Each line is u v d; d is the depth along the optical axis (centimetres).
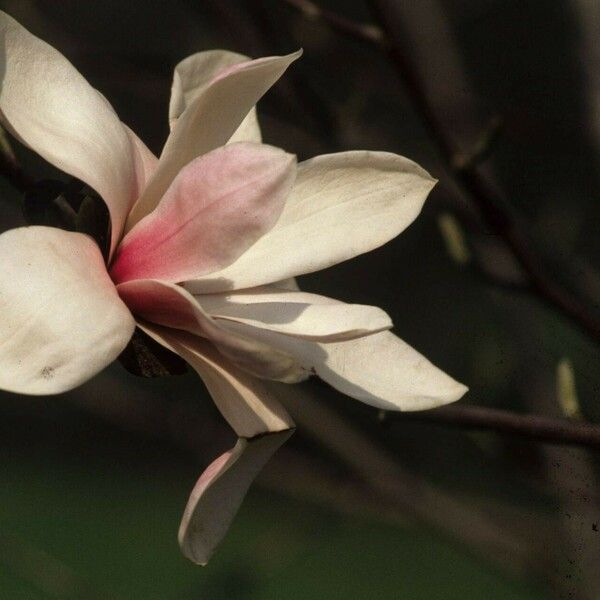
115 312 156
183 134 159
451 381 160
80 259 157
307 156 189
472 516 191
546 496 190
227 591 196
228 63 164
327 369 159
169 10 226
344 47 202
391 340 161
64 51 189
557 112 228
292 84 185
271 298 160
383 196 161
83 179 158
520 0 232
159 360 159
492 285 177
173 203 158
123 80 190
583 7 185
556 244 192
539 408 188
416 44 189
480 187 175
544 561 190
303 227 161
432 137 175
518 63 232
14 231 156
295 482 196
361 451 191
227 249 158
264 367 156
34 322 155
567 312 176
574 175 210
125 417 195
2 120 158
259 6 185
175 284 158
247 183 157
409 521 195
